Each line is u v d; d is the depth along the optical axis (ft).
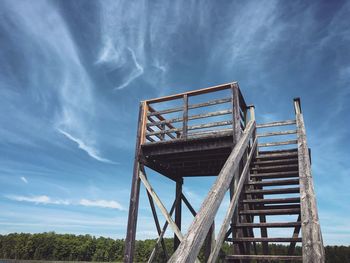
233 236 17.72
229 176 12.86
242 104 26.91
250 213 18.31
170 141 25.46
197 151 25.21
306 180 17.38
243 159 22.41
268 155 24.07
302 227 13.74
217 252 12.78
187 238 7.88
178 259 7.06
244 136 20.52
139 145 26.71
